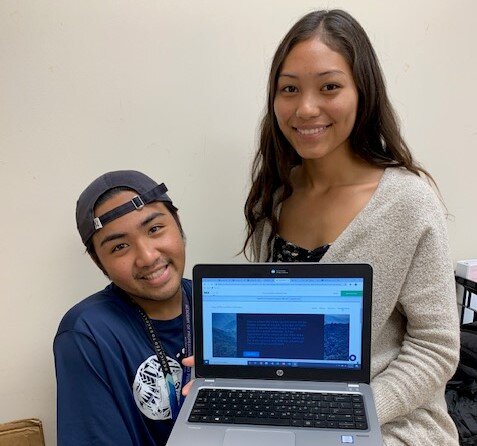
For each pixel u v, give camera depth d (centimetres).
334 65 65
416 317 68
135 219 70
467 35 105
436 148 113
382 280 69
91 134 99
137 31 95
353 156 76
